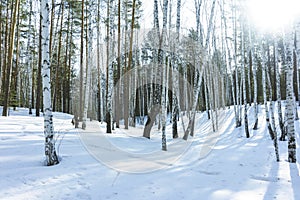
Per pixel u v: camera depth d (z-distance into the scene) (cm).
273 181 533
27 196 386
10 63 1372
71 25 1988
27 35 2095
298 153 841
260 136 1340
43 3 554
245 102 1390
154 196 425
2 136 707
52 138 532
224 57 2231
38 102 1650
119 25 1380
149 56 1661
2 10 1775
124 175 515
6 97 1345
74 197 400
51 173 475
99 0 1379
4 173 450
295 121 1547
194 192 453
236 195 444
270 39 1844
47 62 546
